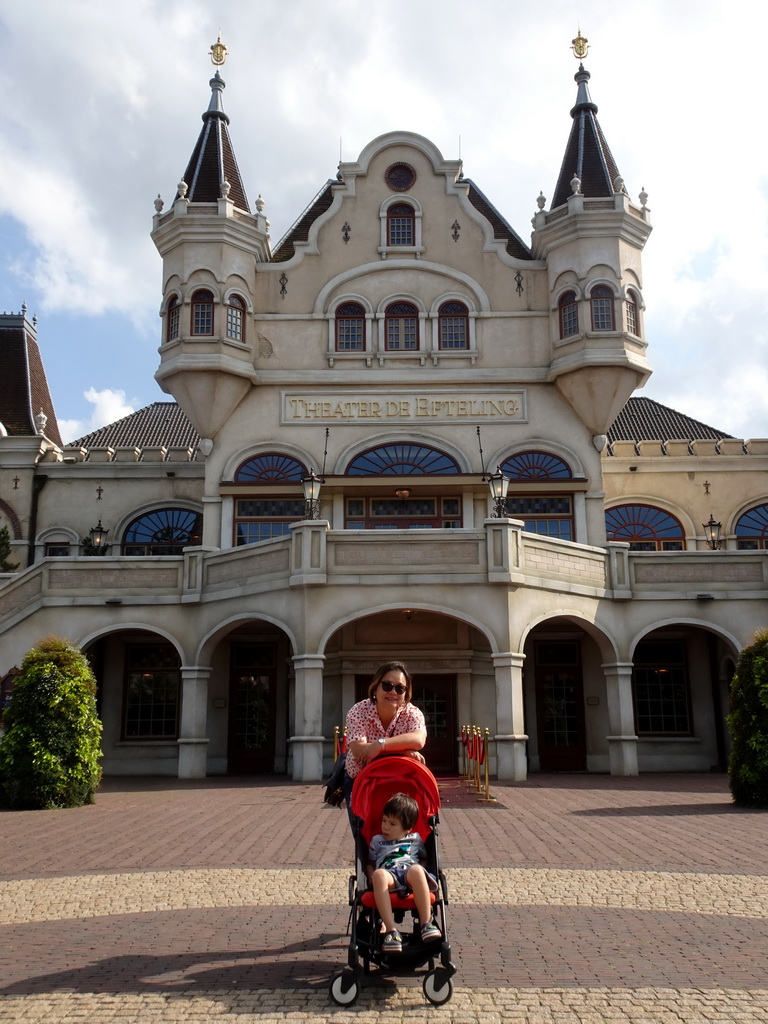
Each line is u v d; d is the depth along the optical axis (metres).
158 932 7.55
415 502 26.30
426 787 6.70
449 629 23.64
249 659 26.12
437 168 28.50
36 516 30.47
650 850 11.24
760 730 15.72
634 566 23.27
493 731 23.19
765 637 16.25
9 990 6.06
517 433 26.66
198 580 23.33
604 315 26.52
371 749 6.67
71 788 16.70
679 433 33.69
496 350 27.28
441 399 26.88
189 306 26.47
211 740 25.48
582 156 28.70
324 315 27.50
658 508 29.70
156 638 26.53
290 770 24.86
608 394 26.16
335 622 20.61
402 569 20.64
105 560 23.84
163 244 27.61
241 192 29.17
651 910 8.13
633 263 27.23
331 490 26.03
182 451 31.03
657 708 26.11
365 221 28.31
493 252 27.95
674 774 23.84
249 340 27.08
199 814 15.32
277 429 26.73
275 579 21.41
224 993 5.99
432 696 23.59
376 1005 5.77
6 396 32.56
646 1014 5.52
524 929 7.51
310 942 7.21
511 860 10.62
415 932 6.22
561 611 21.64
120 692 26.28
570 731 25.50
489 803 16.38
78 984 6.18
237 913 8.18
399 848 6.44
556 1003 5.73
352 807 6.65
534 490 26.00
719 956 6.69
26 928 7.77
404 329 27.59
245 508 26.25
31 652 17.81
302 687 20.55
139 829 13.56
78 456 30.78
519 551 20.75
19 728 16.86
